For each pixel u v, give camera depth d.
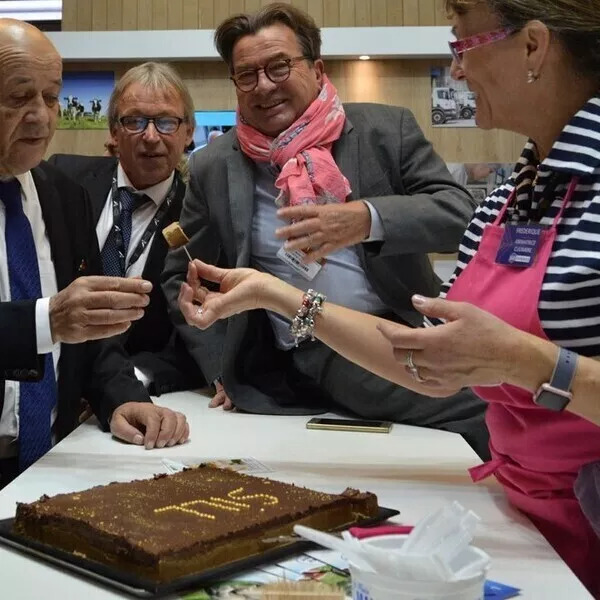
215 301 1.43
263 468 1.37
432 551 0.67
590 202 1.07
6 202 1.72
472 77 1.16
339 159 1.98
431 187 1.95
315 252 1.67
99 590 0.85
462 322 0.95
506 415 1.18
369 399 1.80
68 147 3.86
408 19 3.90
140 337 2.54
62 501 1.01
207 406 2.02
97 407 1.74
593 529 1.09
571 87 1.11
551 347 0.96
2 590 0.85
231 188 2.05
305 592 0.80
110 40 3.76
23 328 1.41
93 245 1.95
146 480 1.14
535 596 0.84
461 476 1.34
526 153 1.24
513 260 1.12
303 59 2.01
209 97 3.83
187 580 0.83
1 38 1.59
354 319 1.38
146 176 2.66
